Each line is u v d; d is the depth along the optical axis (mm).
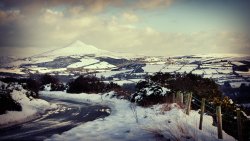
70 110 20875
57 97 37125
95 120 15055
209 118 14930
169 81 25703
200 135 10234
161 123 12164
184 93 18766
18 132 11859
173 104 17422
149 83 26297
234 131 14344
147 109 19141
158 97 21609
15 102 17922
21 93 22656
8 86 22797
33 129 12609
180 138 9266
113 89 39594
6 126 13484
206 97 20188
